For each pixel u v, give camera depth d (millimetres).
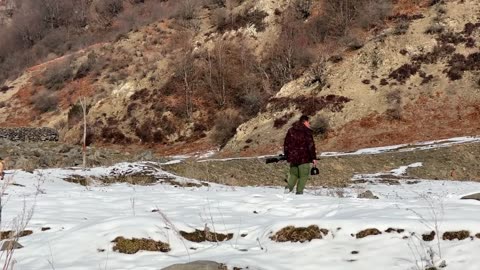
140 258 5379
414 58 42312
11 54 96125
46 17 100438
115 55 69562
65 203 9141
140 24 80688
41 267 5086
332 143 36875
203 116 50000
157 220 6355
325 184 20922
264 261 4977
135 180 16734
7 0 122562
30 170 16703
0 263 5285
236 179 21062
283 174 21938
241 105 49750
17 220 7230
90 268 5020
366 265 4719
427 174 22875
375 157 25312
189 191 11727
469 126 34656
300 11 57594
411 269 4527
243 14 61688
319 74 44094
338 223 5570
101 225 6207
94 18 96125
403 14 48125
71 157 26203
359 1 53125
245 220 6801
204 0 72562
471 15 44344
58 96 65812
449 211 6043
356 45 46531
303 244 5414
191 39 63500
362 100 40031
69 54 81250
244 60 55094
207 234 6152
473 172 23219
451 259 4629
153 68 58031
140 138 49844
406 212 6121
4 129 40906
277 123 41156
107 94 60344
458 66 40156
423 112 37406
